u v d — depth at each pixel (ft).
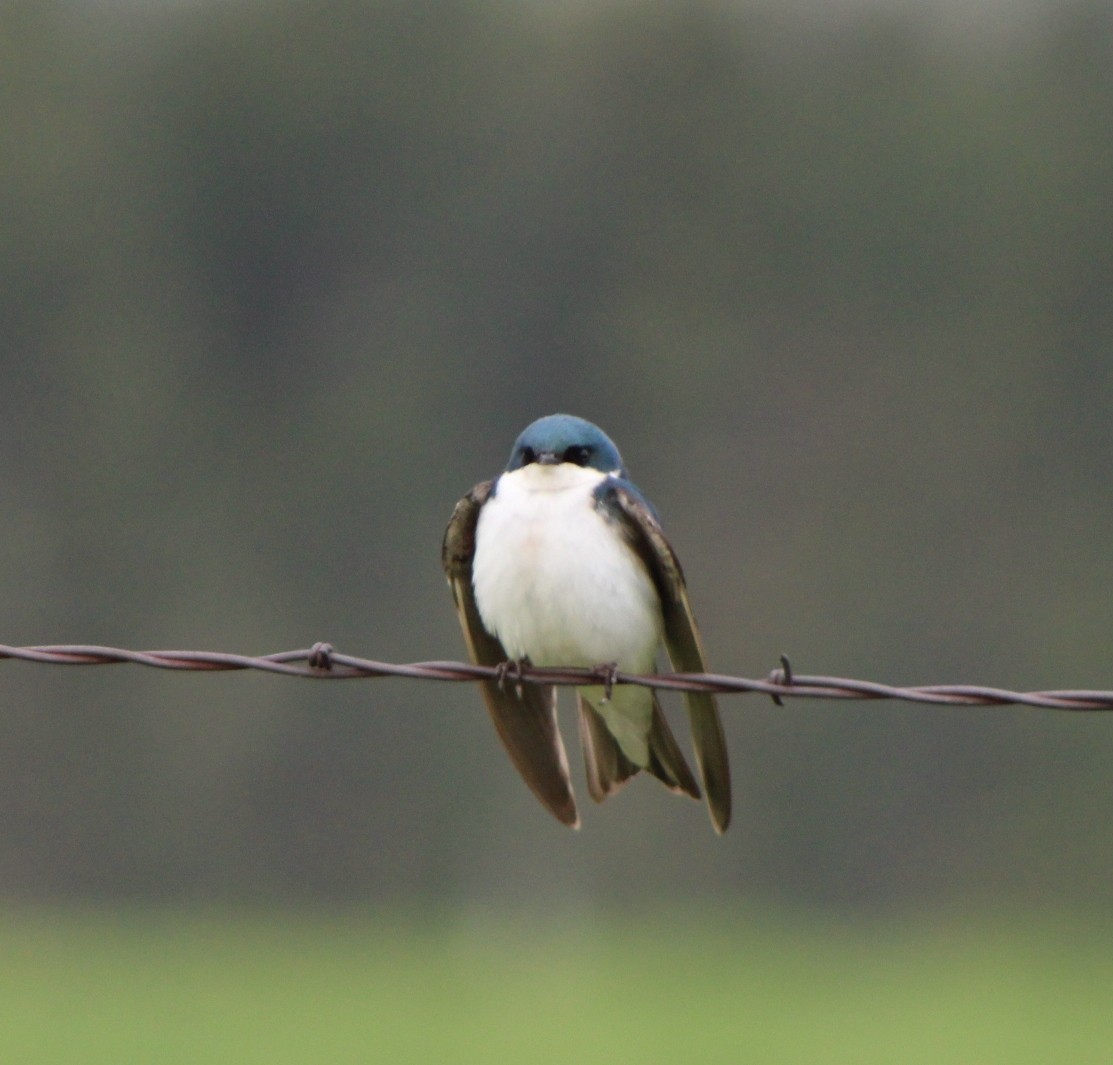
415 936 90.63
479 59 139.23
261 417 126.72
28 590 115.14
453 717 100.32
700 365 127.24
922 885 94.43
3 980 73.77
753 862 95.50
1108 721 95.86
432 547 119.55
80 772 102.32
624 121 138.00
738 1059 57.47
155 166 134.00
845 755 98.58
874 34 139.85
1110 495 117.80
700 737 20.61
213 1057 56.65
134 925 91.97
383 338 131.34
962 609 109.19
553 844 95.66
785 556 113.29
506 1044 59.82
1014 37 139.44
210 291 132.57
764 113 136.46
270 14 138.72
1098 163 128.26
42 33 138.41
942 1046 60.59
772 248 130.41
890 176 130.31
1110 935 88.94
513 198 136.46
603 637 20.92
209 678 103.71
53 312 130.62
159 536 118.73
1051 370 122.62
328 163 135.74
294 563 117.60
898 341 126.31
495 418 130.00
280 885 98.58
